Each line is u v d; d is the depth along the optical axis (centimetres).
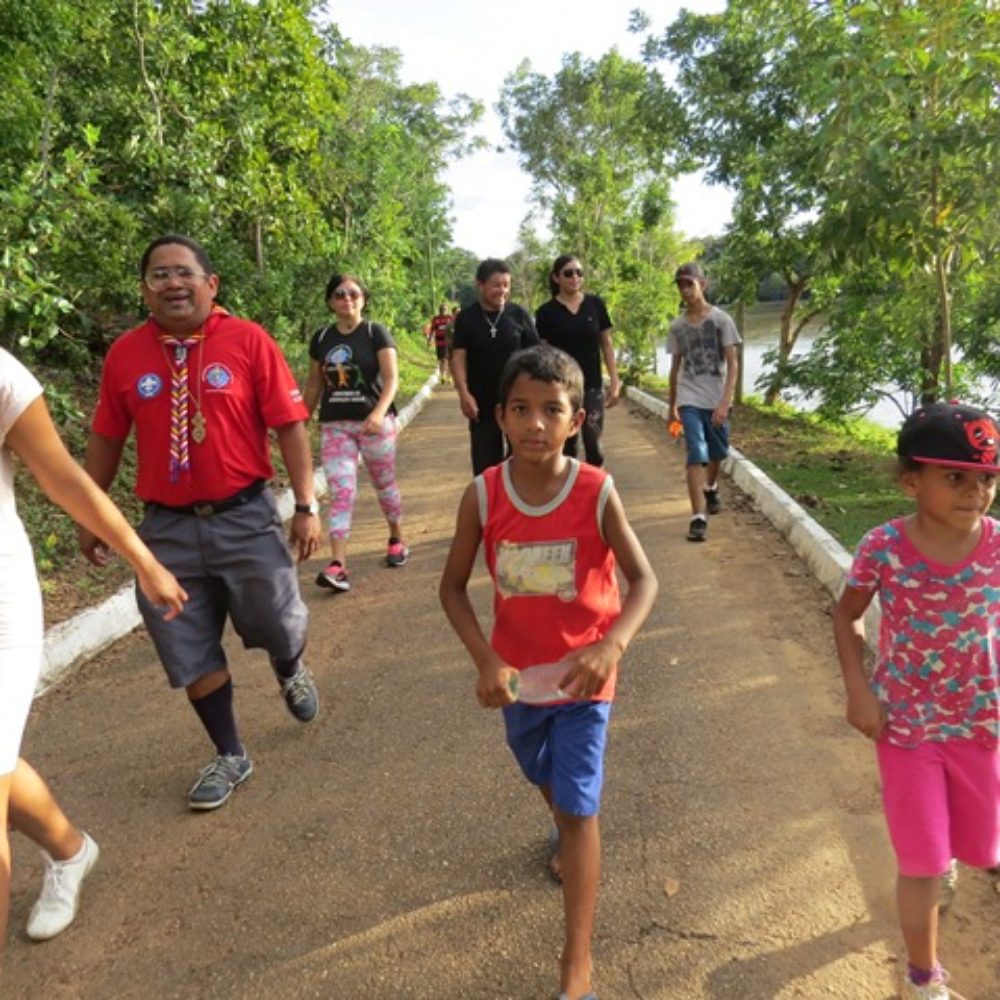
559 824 233
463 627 239
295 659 367
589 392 676
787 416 1259
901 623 220
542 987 243
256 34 947
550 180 2883
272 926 272
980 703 217
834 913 266
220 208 924
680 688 412
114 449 331
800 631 470
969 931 256
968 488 204
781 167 1152
